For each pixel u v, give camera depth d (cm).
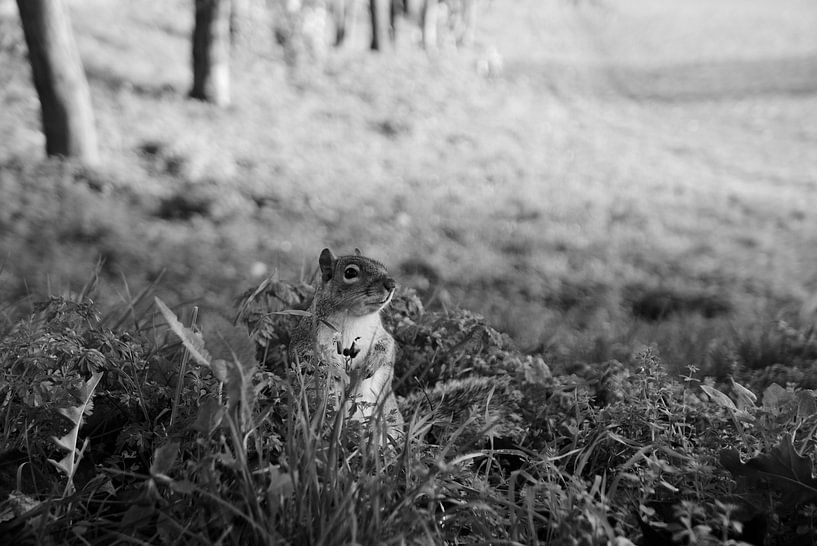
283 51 3141
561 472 315
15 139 1747
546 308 1119
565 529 268
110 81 2375
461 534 305
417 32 4241
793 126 3428
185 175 1706
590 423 377
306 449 268
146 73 2539
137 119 2073
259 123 2327
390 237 1455
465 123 2834
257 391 283
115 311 475
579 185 2144
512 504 284
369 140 2406
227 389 277
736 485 311
